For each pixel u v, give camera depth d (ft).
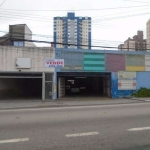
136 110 39.86
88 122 28.32
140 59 85.51
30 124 27.27
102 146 18.33
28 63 73.77
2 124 27.43
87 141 19.74
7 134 22.43
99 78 106.01
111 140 20.03
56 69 76.43
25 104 57.47
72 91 108.68
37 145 18.65
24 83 100.99
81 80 118.52
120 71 83.10
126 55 84.02
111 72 82.02
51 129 24.48
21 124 27.32
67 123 27.73
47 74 75.82
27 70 73.97
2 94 82.89
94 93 106.11
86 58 79.46
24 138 20.85
